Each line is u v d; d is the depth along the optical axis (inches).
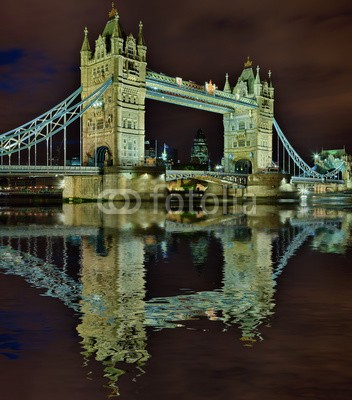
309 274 924.0
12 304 698.2
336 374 456.4
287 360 488.1
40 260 1091.3
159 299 729.6
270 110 6555.1
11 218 2481.5
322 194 7062.0
